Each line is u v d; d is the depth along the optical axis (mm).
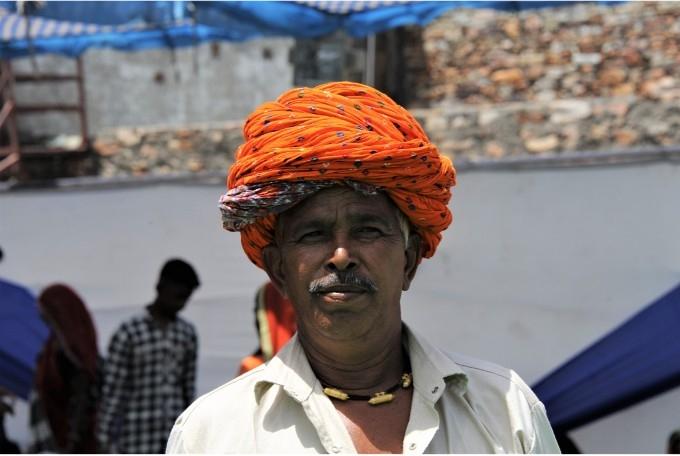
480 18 7125
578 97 6883
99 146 7312
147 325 4961
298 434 1777
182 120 7855
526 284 5305
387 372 1854
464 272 5387
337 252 1754
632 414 5043
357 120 1783
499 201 5363
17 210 6020
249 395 1832
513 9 4180
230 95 7777
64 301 5398
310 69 7570
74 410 5289
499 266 5348
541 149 6152
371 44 7336
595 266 5219
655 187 5164
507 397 1837
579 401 5125
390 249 1803
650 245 5156
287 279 1844
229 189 1911
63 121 8023
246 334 5730
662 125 5961
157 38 5438
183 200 5887
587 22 6859
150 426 4922
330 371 1834
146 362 4941
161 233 5887
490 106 6469
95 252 5941
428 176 1825
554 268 5281
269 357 4656
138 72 7918
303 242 1797
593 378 5137
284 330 4695
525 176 5340
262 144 1791
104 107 7945
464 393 1825
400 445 1773
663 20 6676
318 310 1769
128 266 5910
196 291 5785
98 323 5902
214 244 5836
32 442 5340
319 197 1791
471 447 1770
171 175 5906
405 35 7312
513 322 5312
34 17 4316
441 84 7223
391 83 7352
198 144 7016
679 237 5117
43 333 5926
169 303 4992
